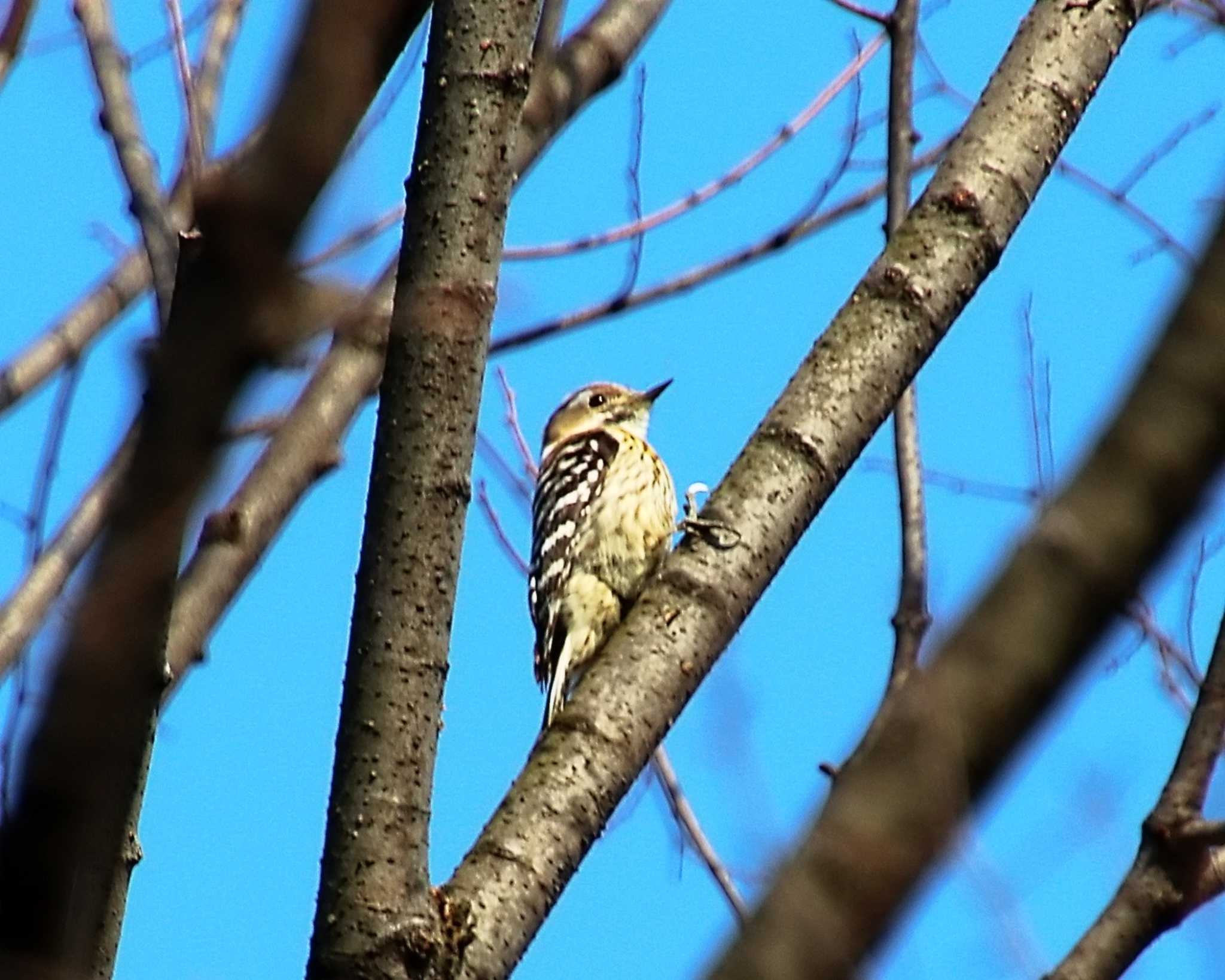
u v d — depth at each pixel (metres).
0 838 4.11
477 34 7.24
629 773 8.27
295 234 3.40
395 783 7.23
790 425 9.13
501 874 7.73
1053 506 4.05
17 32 9.61
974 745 4.00
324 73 3.36
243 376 3.45
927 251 9.31
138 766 5.50
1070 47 9.59
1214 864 6.42
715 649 8.68
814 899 3.98
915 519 8.69
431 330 7.23
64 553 8.60
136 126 8.99
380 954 7.13
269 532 9.13
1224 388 3.90
